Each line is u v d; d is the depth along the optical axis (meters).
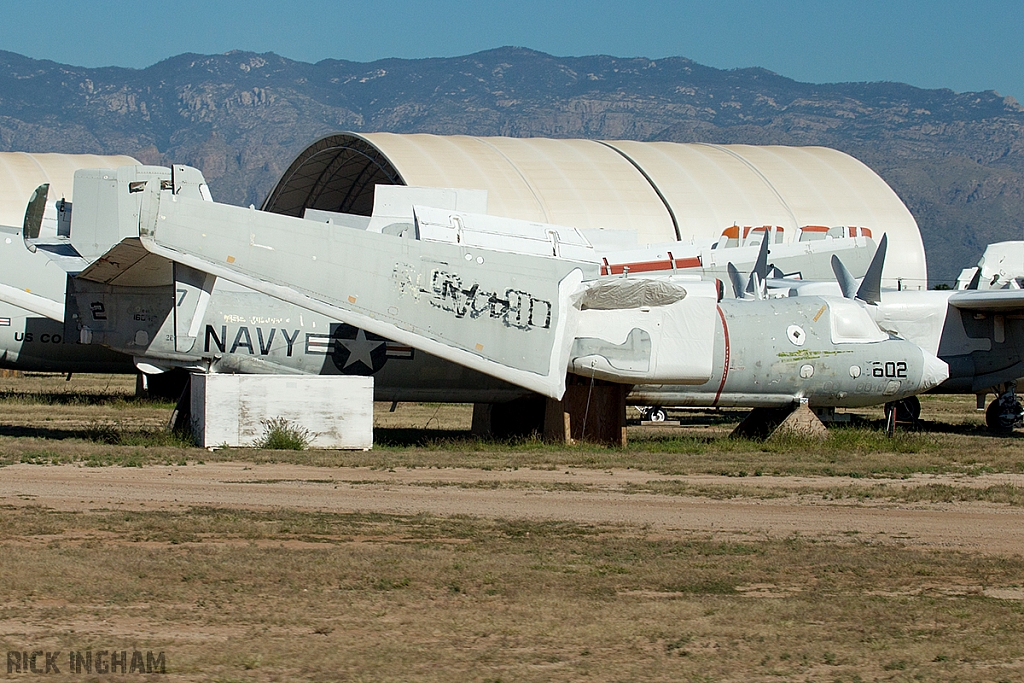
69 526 35.12
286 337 64.00
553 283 62.44
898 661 23.73
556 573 30.73
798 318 68.81
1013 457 60.97
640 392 66.50
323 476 47.97
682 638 25.05
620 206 183.75
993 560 33.44
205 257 57.97
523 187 182.88
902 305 83.81
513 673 22.47
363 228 92.50
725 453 60.91
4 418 73.81
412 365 65.69
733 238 119.31
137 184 85.38
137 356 63.47
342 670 22.39
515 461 54.97
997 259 143.00
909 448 63.25
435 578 29.77
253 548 32.81
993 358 85.06
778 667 23.27
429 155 186.88
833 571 31.73
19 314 83.69
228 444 56.81
